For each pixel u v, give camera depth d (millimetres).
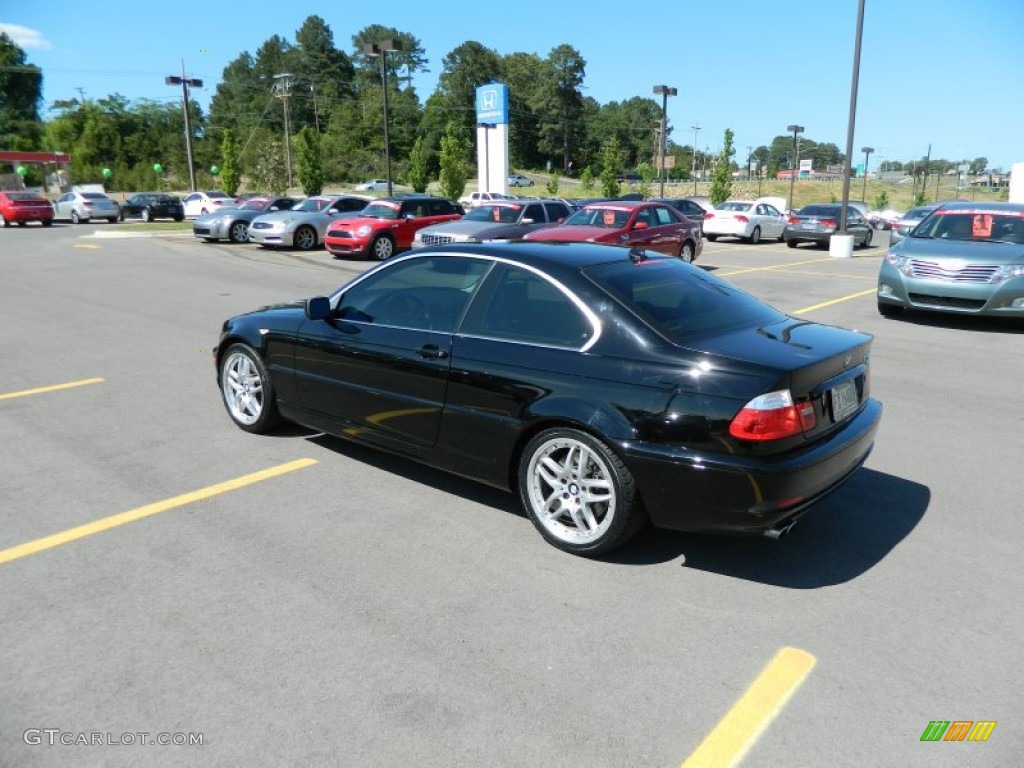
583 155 146000
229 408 5828
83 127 92938
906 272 10125
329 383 4891
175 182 90250
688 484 3453
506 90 37875
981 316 10141
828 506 4500
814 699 2809
